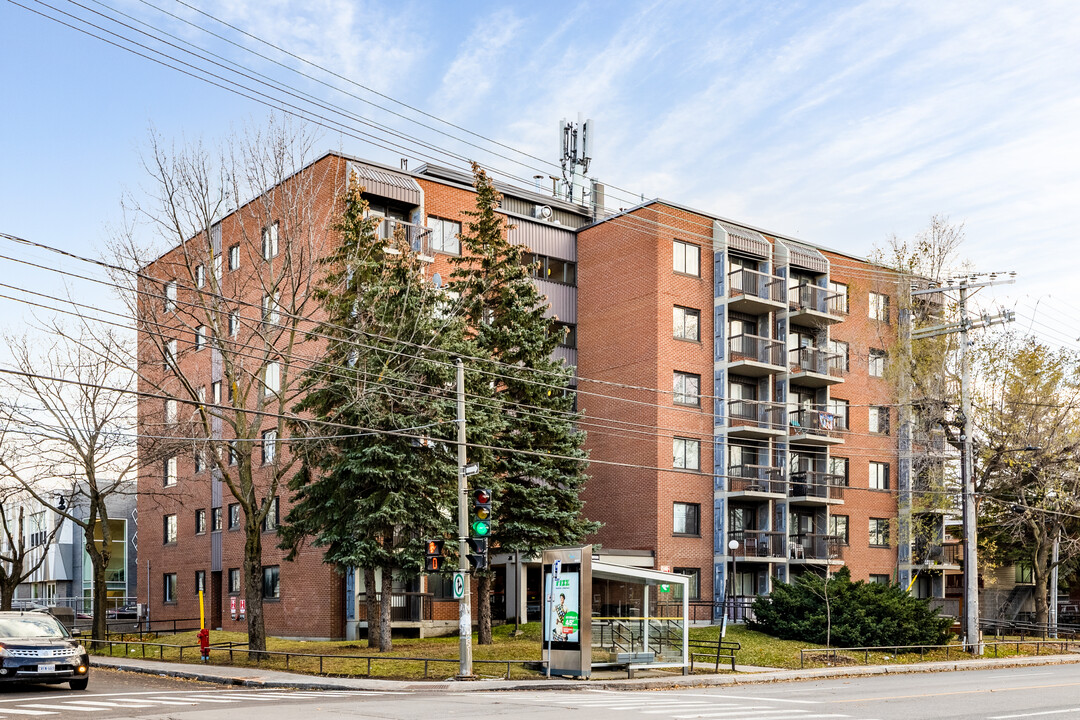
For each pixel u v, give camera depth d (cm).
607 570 2525
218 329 3197
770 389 4559
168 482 5012
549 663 2514
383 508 2759
